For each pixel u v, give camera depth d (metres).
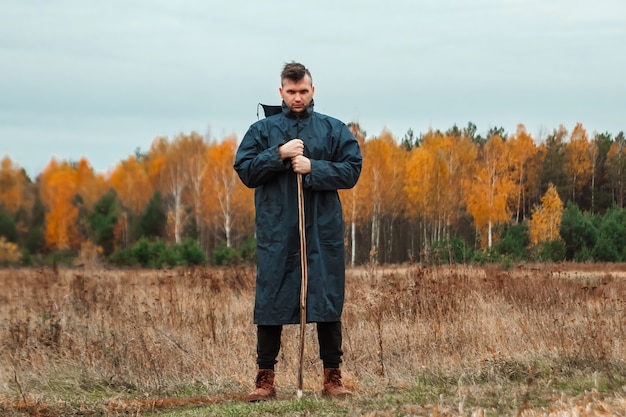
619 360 9.51
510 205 80.81
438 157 72.62
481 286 15.32
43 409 8.85
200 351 10.85
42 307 15.23
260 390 8.14
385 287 14.21
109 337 11.84
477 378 9.30
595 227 44.34
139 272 29.23
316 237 7.89
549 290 15.42
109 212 62.84
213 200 73.62
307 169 7.77
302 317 7.81
